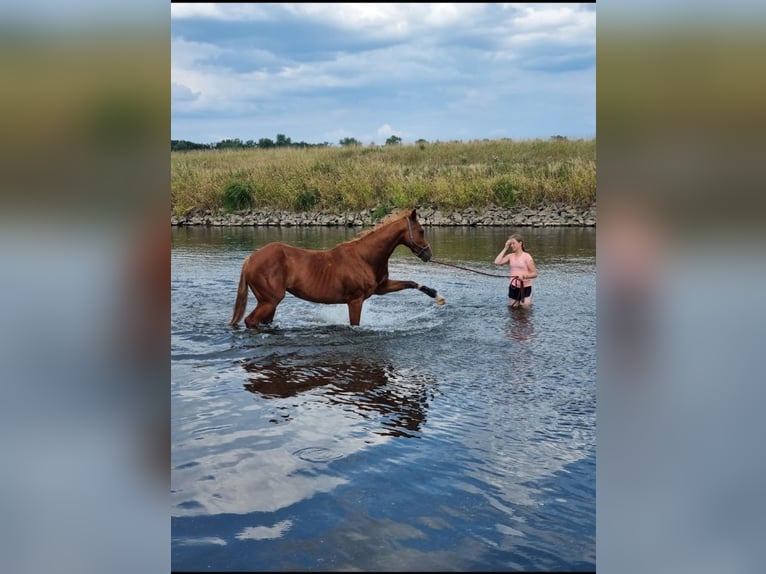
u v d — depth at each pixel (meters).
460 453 4.04
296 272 7.50
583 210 21.47
